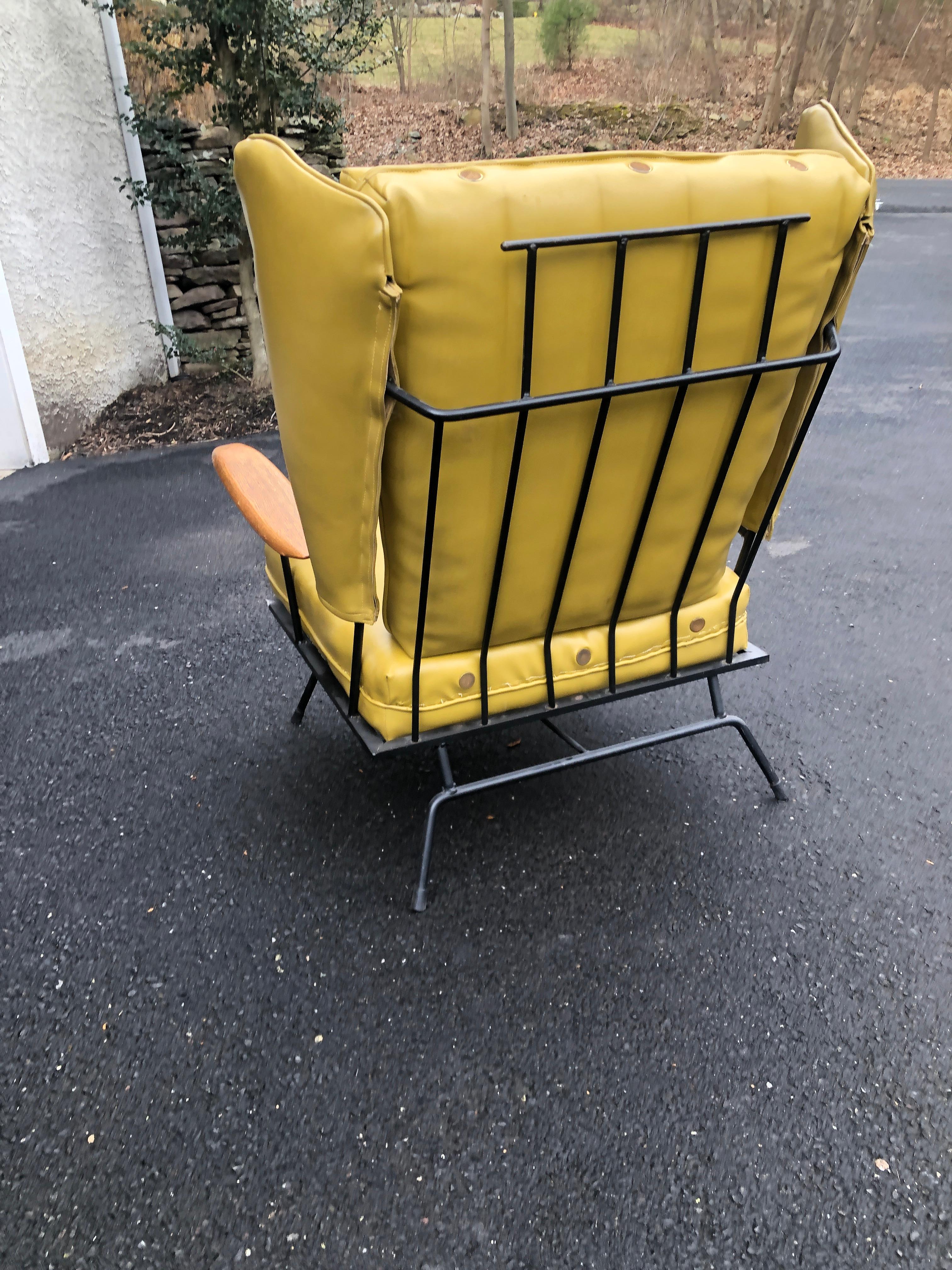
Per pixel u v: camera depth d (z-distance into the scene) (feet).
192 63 13.26
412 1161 3.96
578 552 4.45
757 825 5.96
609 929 5.15
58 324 13.09
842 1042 4.49
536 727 7.00
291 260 3.28
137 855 5.71
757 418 4.34
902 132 46.60
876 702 7.26
